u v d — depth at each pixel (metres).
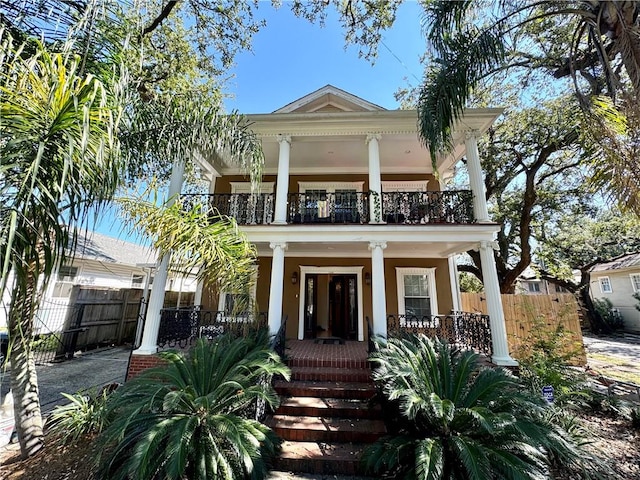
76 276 11.74
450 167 9.55
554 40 8.32
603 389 6.41
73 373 7.86
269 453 3.78
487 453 3.11
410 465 3.46
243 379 4.01
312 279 9.82
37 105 2.24
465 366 4.32
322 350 7.33
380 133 7.61
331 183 10.01
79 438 4.34
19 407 4.14
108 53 3.12
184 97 5.00
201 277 5.12
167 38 8.03
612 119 4.41
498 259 13.80
